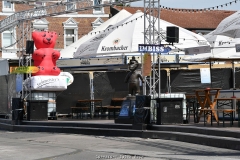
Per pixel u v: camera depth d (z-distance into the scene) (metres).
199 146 14.67
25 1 28.19
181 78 27.20
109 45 26.47
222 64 30.03
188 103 19.41
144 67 19.58
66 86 24.98
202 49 20.94
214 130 15.15
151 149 14.51
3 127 23.75
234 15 22.81
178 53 27.58
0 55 45.47
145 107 17.78
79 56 27.73
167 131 17.03
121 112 19.23
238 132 14.11
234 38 22.09
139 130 17.70
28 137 19.14
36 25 46.75
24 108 23.84
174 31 20.09
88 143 16.61
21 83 24.25
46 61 25.08
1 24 28.83
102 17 48.94
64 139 18.05
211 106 17.98
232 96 18.67
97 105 25.98
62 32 48.12
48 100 23.81
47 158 13.14
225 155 12.59
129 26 27.27
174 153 13.44
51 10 35.72
